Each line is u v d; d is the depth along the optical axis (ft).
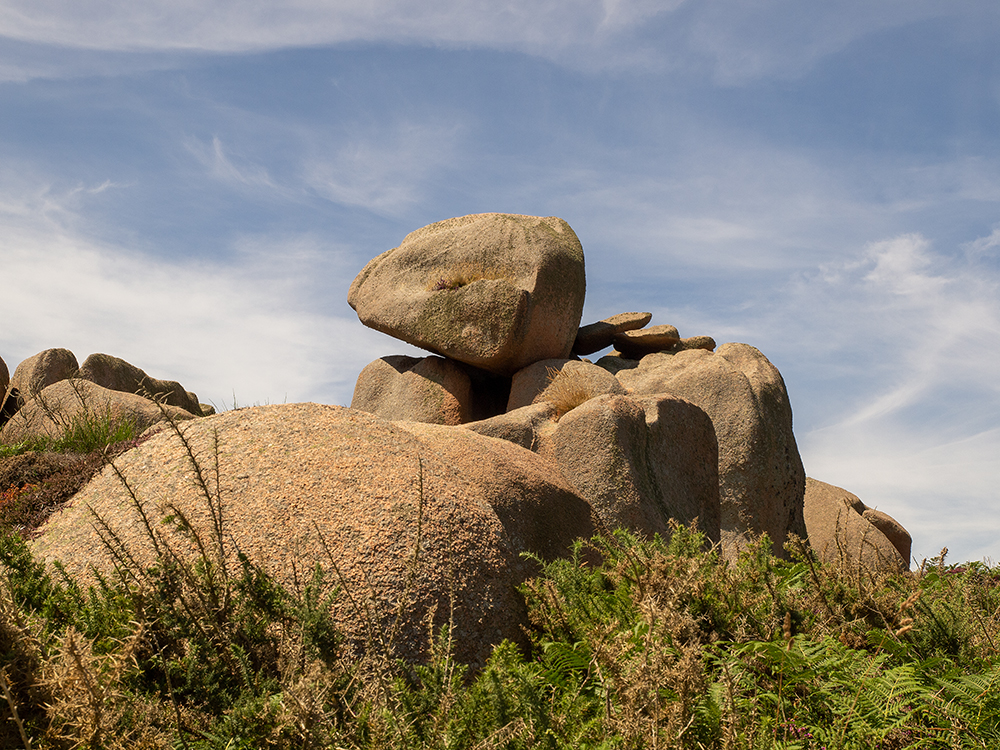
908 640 12.10
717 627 11.41
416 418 37.93
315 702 7.34
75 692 7.09
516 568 13.58
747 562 14.98
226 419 15.44
